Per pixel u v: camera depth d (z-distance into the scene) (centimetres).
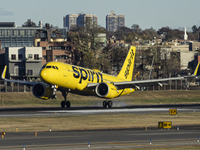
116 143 9781
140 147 9362
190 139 10425
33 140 10169
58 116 15888
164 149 9200
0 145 9419
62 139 10338
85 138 10531
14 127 12775
